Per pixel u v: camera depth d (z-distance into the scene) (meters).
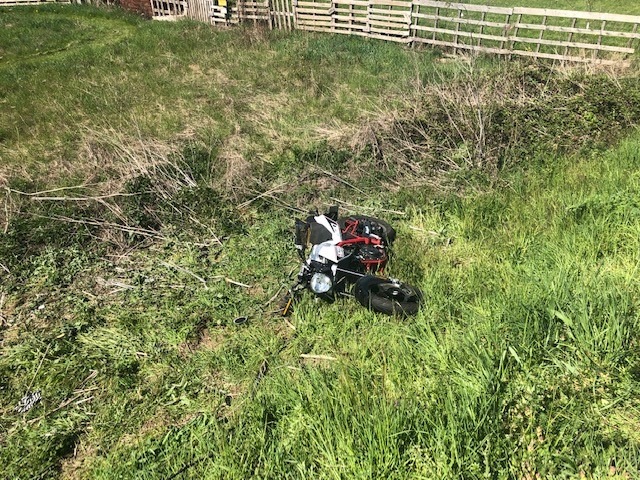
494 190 7.50
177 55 14.05
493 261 6.05
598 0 17.75
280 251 6.57
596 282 5.14
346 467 3.74
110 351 5.16
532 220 6.65
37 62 13.71
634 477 3.57
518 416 4.08
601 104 9.12
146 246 6.88
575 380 4.34
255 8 16.52
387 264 5.95
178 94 11.44
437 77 11.49
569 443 3.86
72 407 4.62
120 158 8.38
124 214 7.20
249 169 8.20
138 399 4.68
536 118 8.98
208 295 5.83
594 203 6.55
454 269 5.98
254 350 5.09
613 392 4.21
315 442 3.95
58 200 7.45
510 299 5.10
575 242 5.96
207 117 10.21
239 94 11.39
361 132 8.77
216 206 7.41
